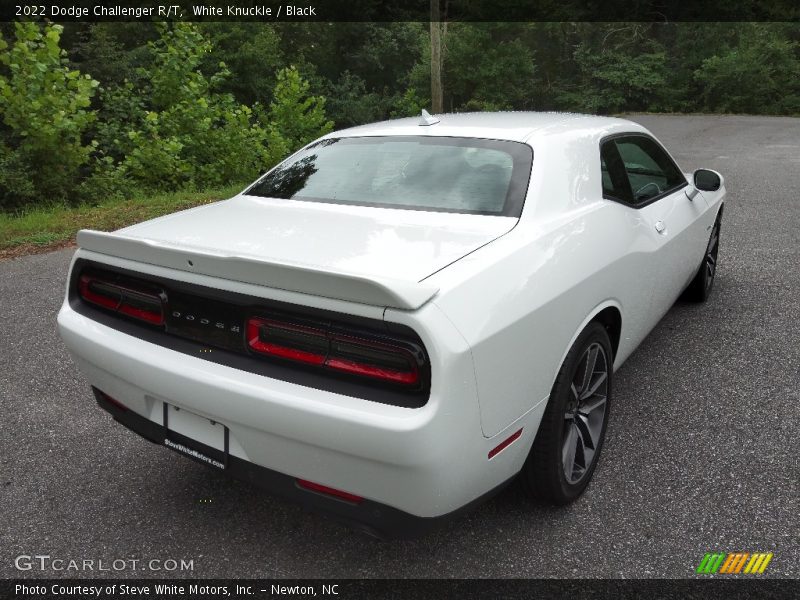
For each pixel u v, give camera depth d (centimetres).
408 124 328
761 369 380
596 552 233
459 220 244
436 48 1859
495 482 214
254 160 1284
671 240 340
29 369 398
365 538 245
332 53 4012
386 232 234
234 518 257
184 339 218
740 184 1081
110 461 297
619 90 3644
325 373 190
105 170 1130
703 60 3616
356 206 265
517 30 3909
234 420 200
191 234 243
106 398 255
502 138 288
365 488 189
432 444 177
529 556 232
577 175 282
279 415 190
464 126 308
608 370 272
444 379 177
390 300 176
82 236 239
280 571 228
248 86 3158
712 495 264
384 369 182
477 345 186
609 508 257
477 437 193
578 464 261
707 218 425
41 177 1023
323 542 243
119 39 2472
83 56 2034
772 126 2481
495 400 197
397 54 4059
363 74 4106
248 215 268
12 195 993
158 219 279
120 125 1295
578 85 3906
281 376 195
